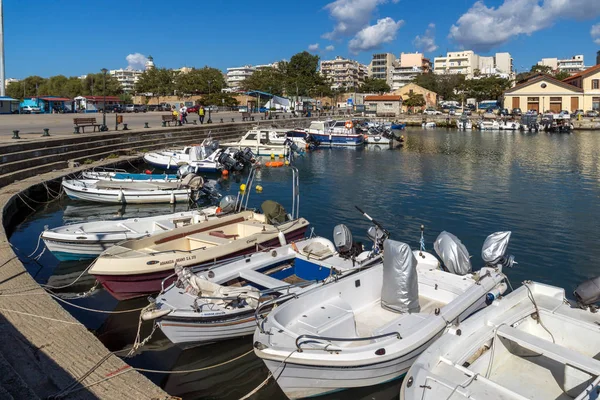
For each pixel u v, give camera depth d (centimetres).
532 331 752
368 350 699
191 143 3922
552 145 5062
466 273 1005
